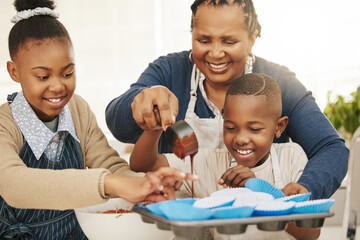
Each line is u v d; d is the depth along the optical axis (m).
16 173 0.84
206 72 1.13
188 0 3.20
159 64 1.31
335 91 3.15
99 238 0.87
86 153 1.16
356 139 0.72
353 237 0.74
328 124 1.18
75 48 3.19
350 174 0.73
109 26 3.19
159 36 3.23
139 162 1.06
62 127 1.06
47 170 0.84
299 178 1.05
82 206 0.81
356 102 2.85
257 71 1.27
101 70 3.22
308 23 3.10
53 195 0.80
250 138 1.04
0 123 0.98
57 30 0.94
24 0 0.97
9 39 0.96
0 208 0.99
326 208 0.74
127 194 0.78
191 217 0.68
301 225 0.72
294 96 1.21
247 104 1.03
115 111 1.12
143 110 0.91
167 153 1.25
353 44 3.12
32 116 1.02
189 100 1.25
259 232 0.97
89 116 1.18
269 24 3.11
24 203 0.82
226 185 1.01
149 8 3.20
